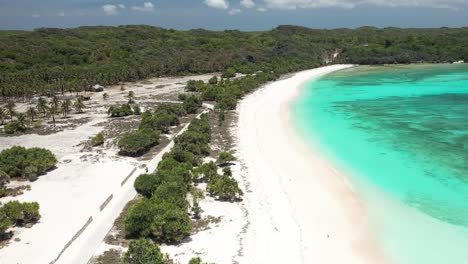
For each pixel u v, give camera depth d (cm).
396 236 3978
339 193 4956
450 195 4812
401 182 5234
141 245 3331
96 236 3956
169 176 4856
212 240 3859
